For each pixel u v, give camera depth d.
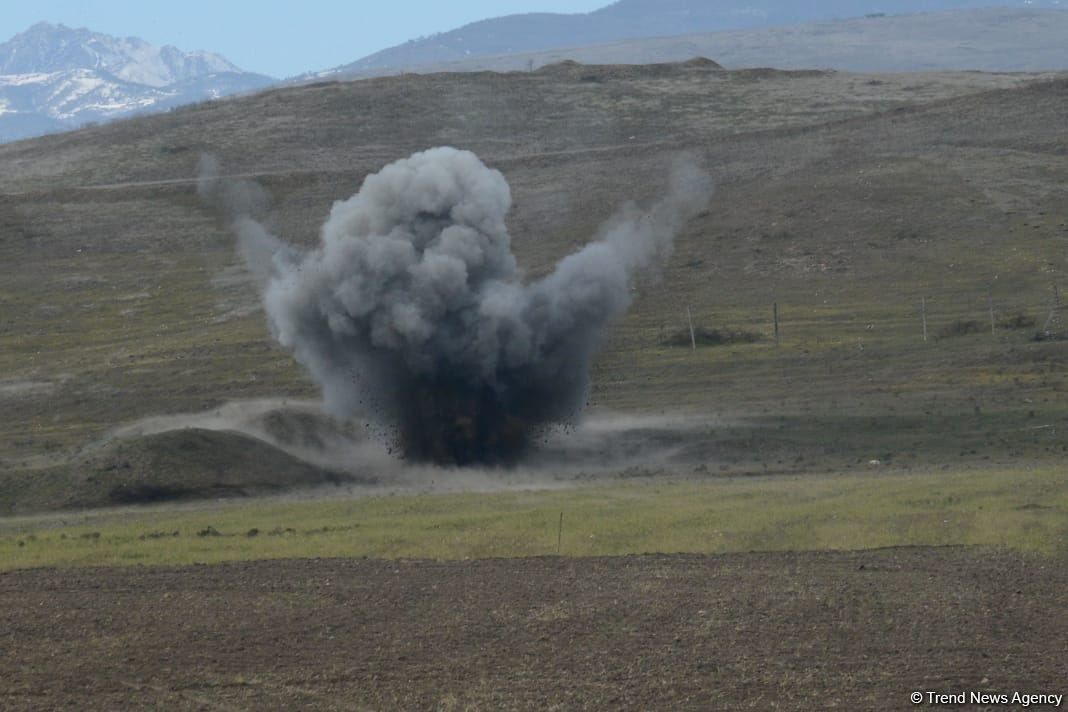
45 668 95.06
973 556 122.69
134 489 185.00
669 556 127.25
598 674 90.00
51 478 191.00
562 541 135.12
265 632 103.06
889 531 134.25
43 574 126.44
